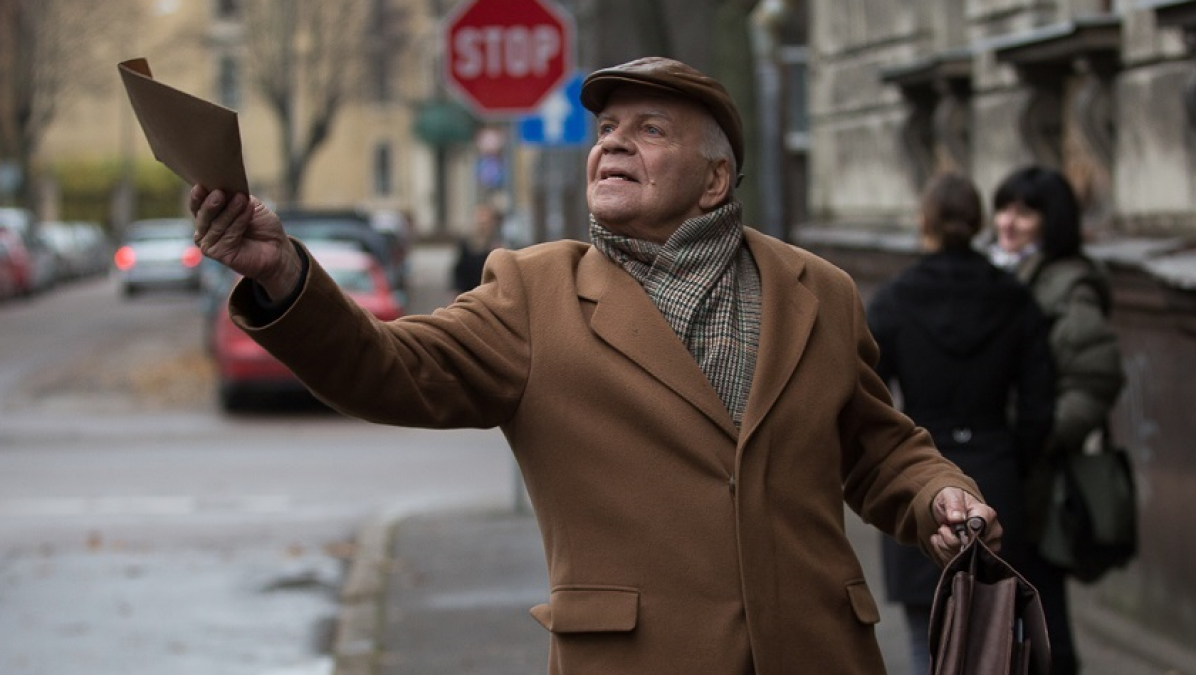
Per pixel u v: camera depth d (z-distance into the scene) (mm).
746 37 15891
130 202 78625
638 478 3520
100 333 32750
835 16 15242
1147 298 8047
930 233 5988
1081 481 5984
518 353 3604
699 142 3709
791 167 23844
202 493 14102
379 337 3420
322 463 15922
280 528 12320
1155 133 8953
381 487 14367
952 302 5879
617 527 3520
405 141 81062
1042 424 5895
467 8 12086
